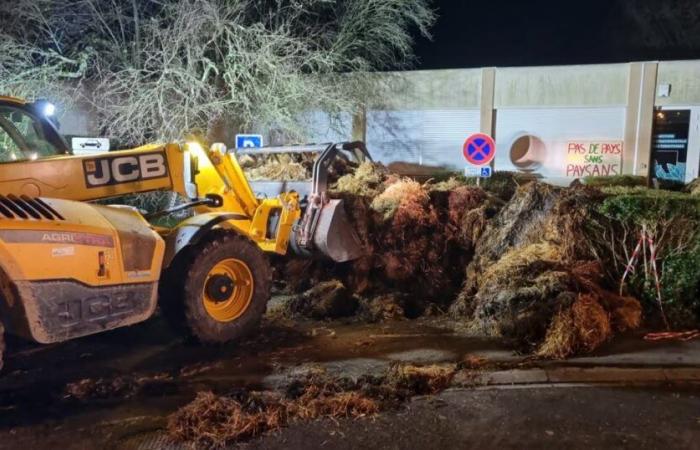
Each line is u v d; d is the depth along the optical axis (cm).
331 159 691
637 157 1394
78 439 389
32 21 1256
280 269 764
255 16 1370
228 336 554
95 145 580
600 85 1398
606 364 491
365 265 715
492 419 406
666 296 602
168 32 1199
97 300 457
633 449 364
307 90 1288
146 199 1012
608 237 634
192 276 526
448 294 704
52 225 429
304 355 529
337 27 1452
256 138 906
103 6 1298
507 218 696
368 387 450
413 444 375
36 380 482
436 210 740
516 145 1470
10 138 513
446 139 1503
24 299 416
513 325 556
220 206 616
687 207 607
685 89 1347
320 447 374
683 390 447
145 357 530
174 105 1207
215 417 407
